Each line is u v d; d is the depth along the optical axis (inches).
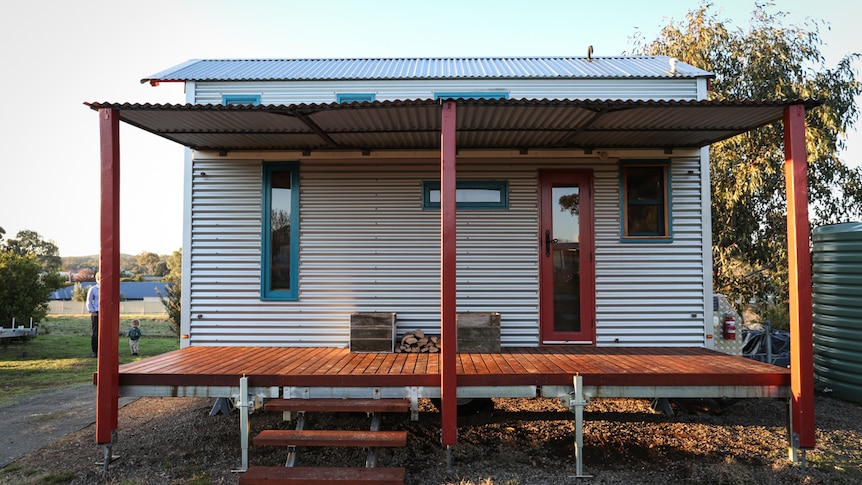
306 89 273.4
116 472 193.6
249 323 268.4
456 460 205.9
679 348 263.9
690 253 269.6
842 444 220.5
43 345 566.9
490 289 268.4
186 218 270.1
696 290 268.5
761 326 352.8
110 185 194.5
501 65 314.3
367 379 199.2
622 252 269.9
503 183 270.5
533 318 267.4
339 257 269.3
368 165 270.5
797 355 192.5
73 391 331.9
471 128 234.2
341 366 216.4
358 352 248.8
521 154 268.7
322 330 267.9
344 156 268.7
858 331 286.0
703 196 269.3
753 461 203.2
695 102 190.5
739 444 221.3
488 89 274.4
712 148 504.4
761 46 530.0
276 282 271.7
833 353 298.4
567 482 186.2
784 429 240.4
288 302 268.4
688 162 270.2
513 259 269.1
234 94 272.1
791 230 193.5
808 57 532.1
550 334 269.4
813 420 190.7
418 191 269.7
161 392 200.1
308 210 270.5
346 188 270.4
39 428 248.4
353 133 238.8
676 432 237.0
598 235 269.9
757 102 191.3
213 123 220.4
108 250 194.1
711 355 241.8
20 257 609.9
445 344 189.2
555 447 220.4
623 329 267.6
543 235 270.7
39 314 610.2
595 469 197.6
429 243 268.8
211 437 233.1
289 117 209.9
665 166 270.8
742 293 522.0
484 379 197.8
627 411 270.1
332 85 273.9
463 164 271.0
